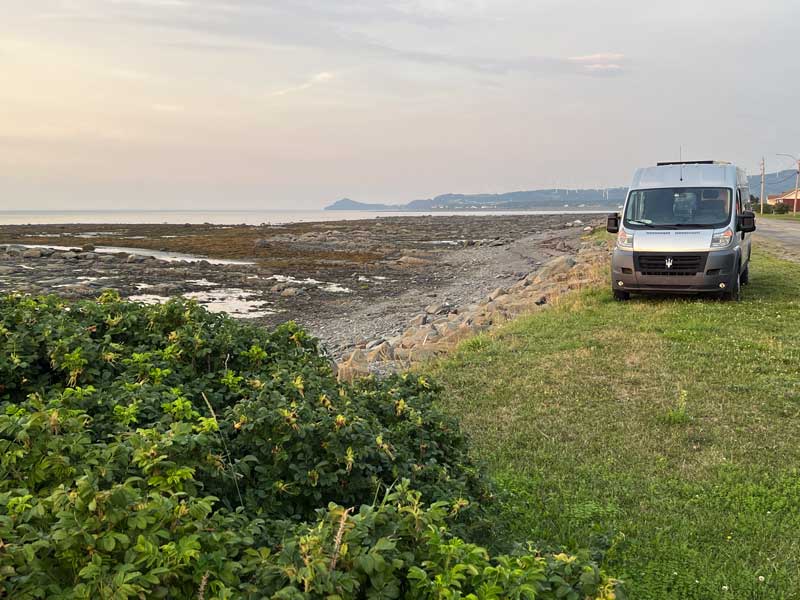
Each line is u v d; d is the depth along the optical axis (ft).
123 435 11.48
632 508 19.66
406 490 10.93
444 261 150.61
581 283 70.79
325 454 12.94
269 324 73.51
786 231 139.54
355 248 189.57
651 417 27.43
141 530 8.87
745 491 20.56
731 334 40.45
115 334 19.93
